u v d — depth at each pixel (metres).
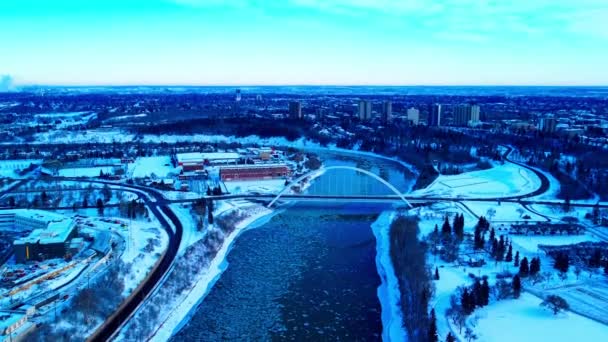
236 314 124.44
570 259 149.62
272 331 116.38
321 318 122.44
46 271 135.38
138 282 134.88
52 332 103.56
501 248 148.88
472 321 112.06
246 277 147.50
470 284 131.25
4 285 125.69
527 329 109.25
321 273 150.62
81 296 116.44
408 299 123.94
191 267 148.25
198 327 118.19
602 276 137.88
